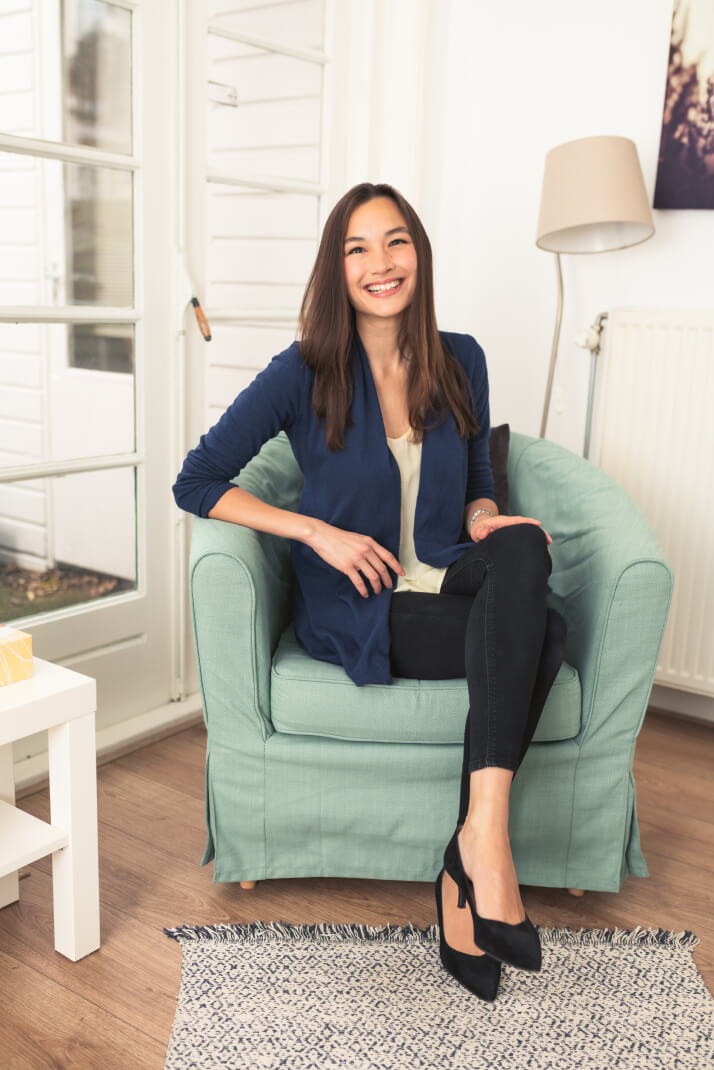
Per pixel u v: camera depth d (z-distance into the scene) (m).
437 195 2.98
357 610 1.72
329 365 1.75
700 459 2.50
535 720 1.56
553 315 2.81
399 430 1.82
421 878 1.76
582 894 1.83
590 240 2.53
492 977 1.52
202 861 1.77
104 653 2.43
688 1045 1.42
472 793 1.46
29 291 2.13
